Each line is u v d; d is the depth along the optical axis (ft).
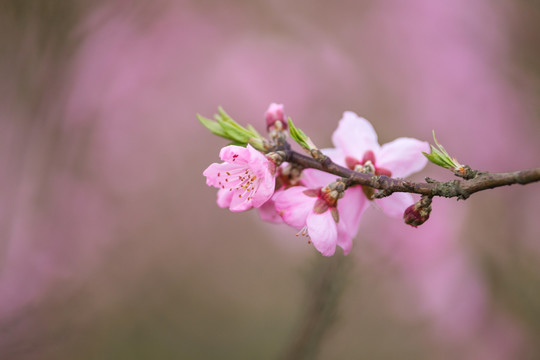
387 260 15.67
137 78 19.81
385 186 5.48
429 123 19.71
